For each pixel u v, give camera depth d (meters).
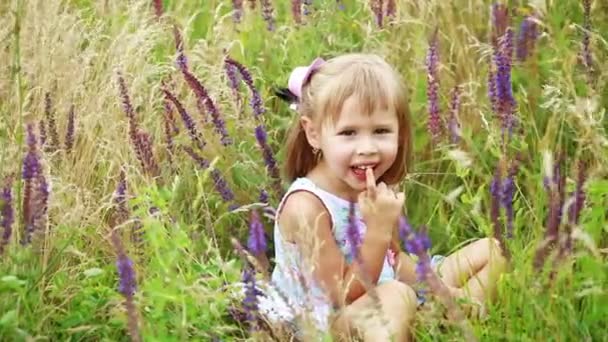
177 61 4.75
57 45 4.93
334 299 3.95
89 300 3.76
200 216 4.60
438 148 4.69
